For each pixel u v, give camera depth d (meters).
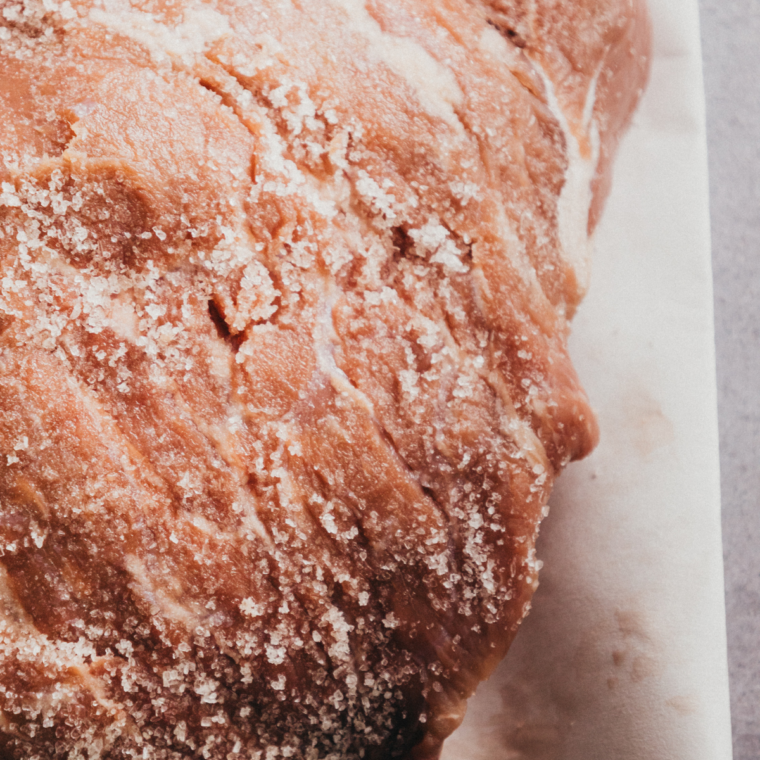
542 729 0.36
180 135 0.30
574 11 0.32
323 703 0.31
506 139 0.31
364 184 0.30
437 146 0.31
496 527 0.31
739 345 0.40
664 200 0.37
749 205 0.41
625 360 0.37
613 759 0.35
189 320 0.30
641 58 0.35
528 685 0.36
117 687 0.30
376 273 0.31
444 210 0.31
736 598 0.40
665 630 0.35
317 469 0.30
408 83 0.31
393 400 0.31
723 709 0.34
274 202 0.30
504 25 0.32
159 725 0.30
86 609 0.30
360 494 0.30
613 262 0.38
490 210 0.31
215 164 0.30
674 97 0.37
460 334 0.31
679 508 0.36
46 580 0.30
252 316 0.30
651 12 0.37
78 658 0.30
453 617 0.31
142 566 0.30
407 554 0.31
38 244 0.30
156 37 0.30
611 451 0.37
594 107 0.33
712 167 0.41
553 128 0.32
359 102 0.30
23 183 0.30
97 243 0.30
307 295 0.30
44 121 0.30
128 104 0.30
